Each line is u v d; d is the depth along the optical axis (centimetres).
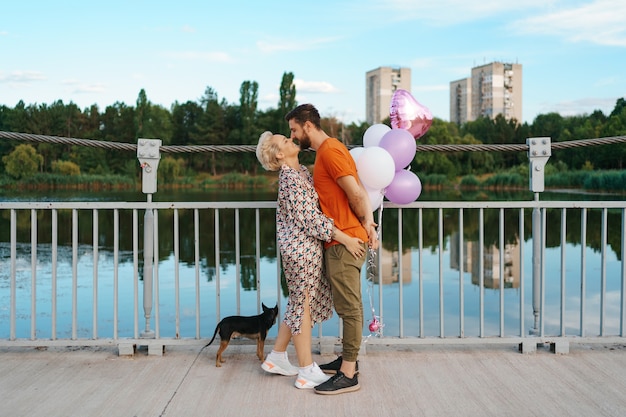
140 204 364
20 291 890
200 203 363
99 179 5534
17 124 5891
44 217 2378
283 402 292
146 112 6588
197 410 283
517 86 14425
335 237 296
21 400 295
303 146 315
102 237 1731
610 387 310
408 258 1424
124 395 302
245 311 802
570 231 1933
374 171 317
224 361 354
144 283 368
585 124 6397
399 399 295
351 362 305
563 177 4694
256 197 4403
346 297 300
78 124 6359
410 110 364
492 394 301
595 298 849
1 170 5472
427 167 5878
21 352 371
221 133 6862
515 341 365
